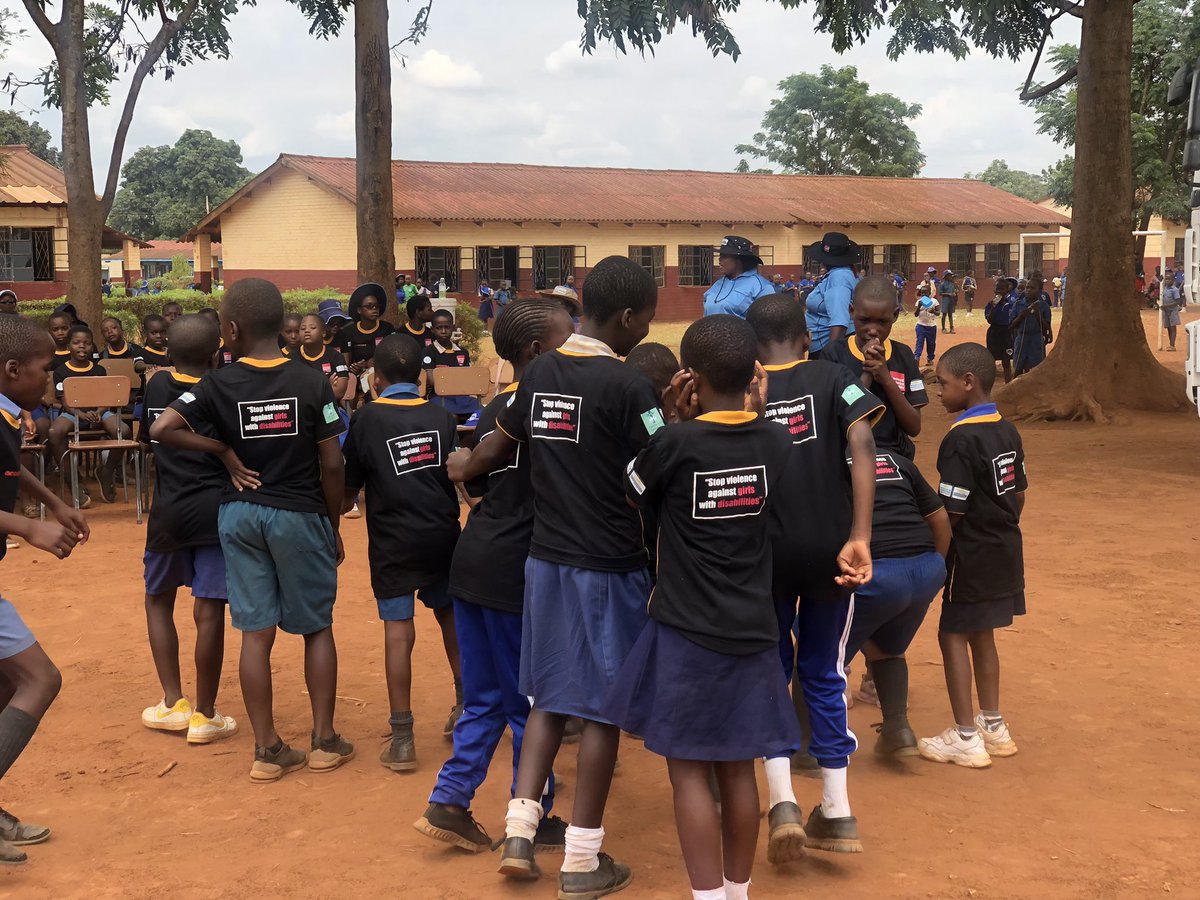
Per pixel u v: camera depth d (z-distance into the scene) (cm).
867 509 372
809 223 4384
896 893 365
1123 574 793
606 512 375
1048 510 1031
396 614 486
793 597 396
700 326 341
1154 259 5262
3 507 399
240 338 471
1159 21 4272
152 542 522
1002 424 467
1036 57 1867
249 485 466
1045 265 5022
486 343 3050
